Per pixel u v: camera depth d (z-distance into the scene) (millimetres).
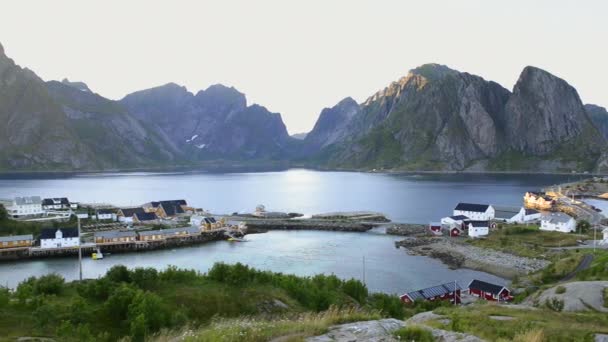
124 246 116812
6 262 103688
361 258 106938
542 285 73812
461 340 16203
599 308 45844
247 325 19516
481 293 72750
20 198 160000
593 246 106312
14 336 30000
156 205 167750
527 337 22109
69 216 153875
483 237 123375
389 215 178875
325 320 19547
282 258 107375
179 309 41719
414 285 84500
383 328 17781
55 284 45375
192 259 107125
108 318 37031
